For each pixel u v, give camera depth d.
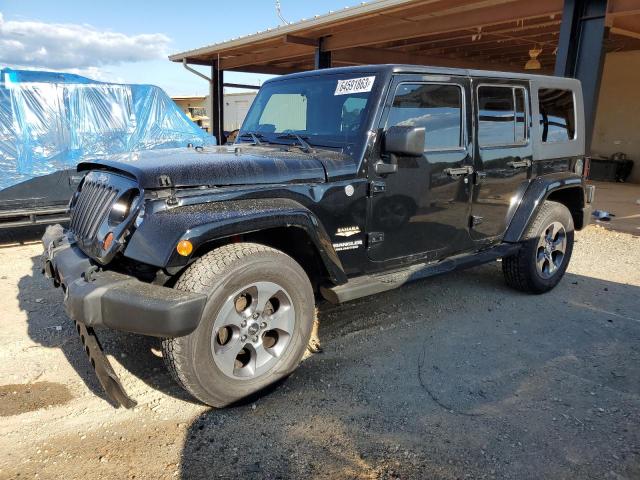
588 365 3.73
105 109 7.74
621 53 15.79
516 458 2.68
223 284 2.83
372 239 3.77
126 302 2.67
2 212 6.63
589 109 8.73
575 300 5.12
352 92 3.82
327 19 11.59
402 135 3.43
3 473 2.49
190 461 2.62
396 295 5.11
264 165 3.30
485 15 10.30
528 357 3.85
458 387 3.39
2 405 3.08
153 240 2.78
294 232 3.29
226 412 3.05
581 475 2.56
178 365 2.80
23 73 7.17
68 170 7.11
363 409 3.11
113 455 2.64
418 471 2.57
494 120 4.49
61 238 3.62
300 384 3.38
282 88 4.41
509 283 5.24
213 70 18.23
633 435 2.89
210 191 3.04
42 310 4.56
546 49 15.51
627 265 6.48
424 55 16.73
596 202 11.58
